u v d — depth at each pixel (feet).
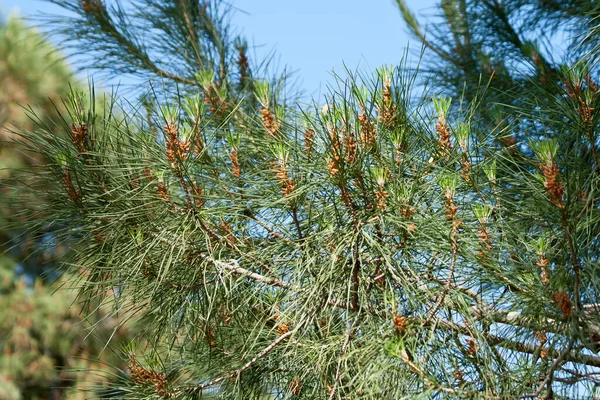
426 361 4.51
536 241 4.66
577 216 4.48
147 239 5.07
